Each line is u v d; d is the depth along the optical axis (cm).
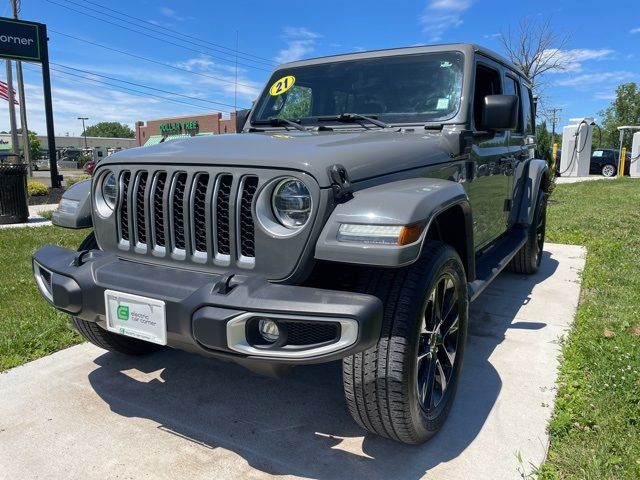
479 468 234
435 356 258
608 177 2539
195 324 208
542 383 309
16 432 262
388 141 270
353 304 193
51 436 259
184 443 254
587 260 616
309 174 210
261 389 308
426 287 226
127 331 234
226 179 230
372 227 199
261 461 241
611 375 300
